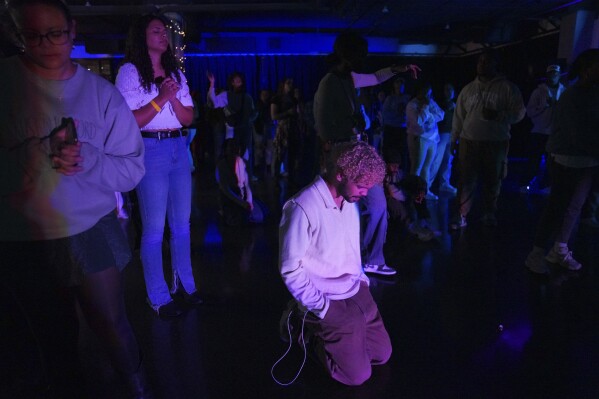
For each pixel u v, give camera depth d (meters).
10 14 1.30
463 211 4.63
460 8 8.11
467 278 3.37
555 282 3.29
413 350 2.41
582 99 3.00
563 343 2.47
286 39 12.46
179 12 7.28
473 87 4.39
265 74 12.81
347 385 2.10
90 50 11.41
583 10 7.21
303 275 1.95
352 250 2.13
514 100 4.21
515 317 2.77
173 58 2.64
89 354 2.33
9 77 1.34
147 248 2.70
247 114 7.09
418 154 5.66
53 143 1.33
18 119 1.35
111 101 1.54
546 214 3.34
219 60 12.74
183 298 3.00
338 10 8.51
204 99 12.81
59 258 1.45
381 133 8.12
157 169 2.55
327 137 3.27
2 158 1.34
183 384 2.12
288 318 2.23
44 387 2.04
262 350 2.40
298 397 2.03
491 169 4.46
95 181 1.47
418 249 4.02
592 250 3.93
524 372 2.21
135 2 7.39
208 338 2.52
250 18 9.89
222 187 4.88
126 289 3.21
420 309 2.88
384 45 12.57
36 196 1.39
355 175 1.79
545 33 9.17
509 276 3.40
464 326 2.66
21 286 1.48
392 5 7.95
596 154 3.07
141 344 2.46
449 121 6.05
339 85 3.22
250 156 7.52
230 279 3.39
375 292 3.14
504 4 7.66
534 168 6.47
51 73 1.38
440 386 2.10
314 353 2.21
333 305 2.04
